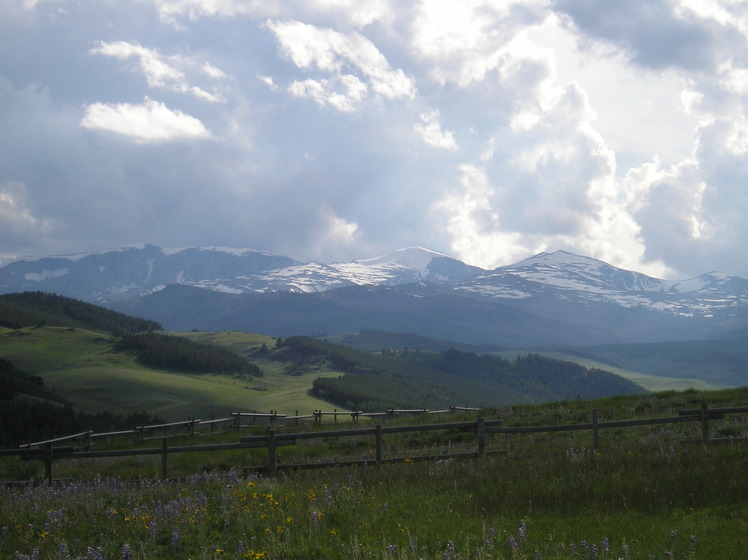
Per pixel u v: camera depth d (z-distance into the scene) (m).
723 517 12.65
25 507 14.75
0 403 127.50
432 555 10.66
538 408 35.16
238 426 49.72
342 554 10.69
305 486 16.25
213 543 11.52
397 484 16.41
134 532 12.25
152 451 19.52
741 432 23.03
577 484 15.09
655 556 10.70
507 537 11.62
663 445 19.92
